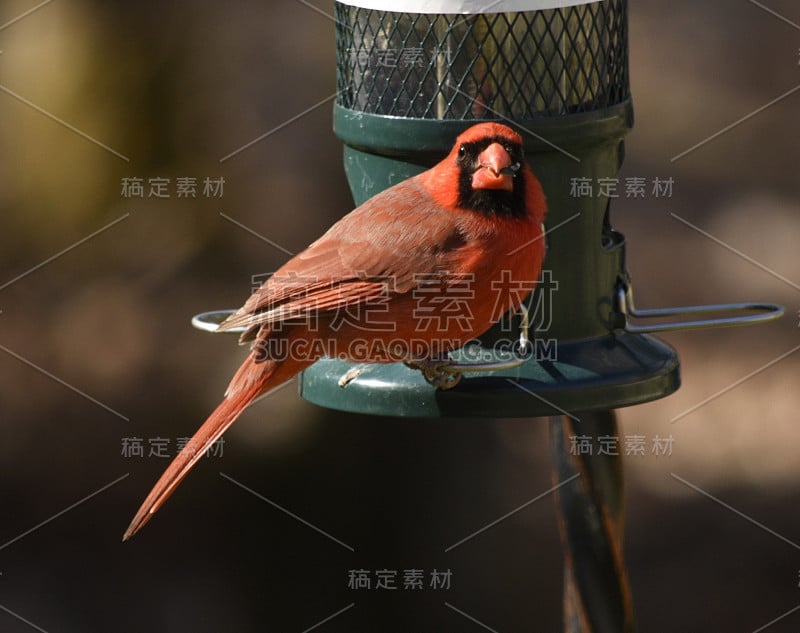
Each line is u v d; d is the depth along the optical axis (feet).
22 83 30.73
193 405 34.22
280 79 36.35
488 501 37.65
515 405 21.53
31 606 33.81
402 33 22.85
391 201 21.16
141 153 31.96
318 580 35.53
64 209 32.17
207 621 34.37
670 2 54.85
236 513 35.65
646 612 37.45
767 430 41.68
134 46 31.22
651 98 50.49
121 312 33.83
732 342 44.57
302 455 35.68
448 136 22.29
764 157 49.08
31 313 33.81
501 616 35.88
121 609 34.35
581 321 22.84
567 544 24.31
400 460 36.83
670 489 40.88
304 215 34.50
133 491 34.99
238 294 33.78
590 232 22.91
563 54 22.76
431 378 21.48
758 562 38.52
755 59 51.60
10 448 34.58
